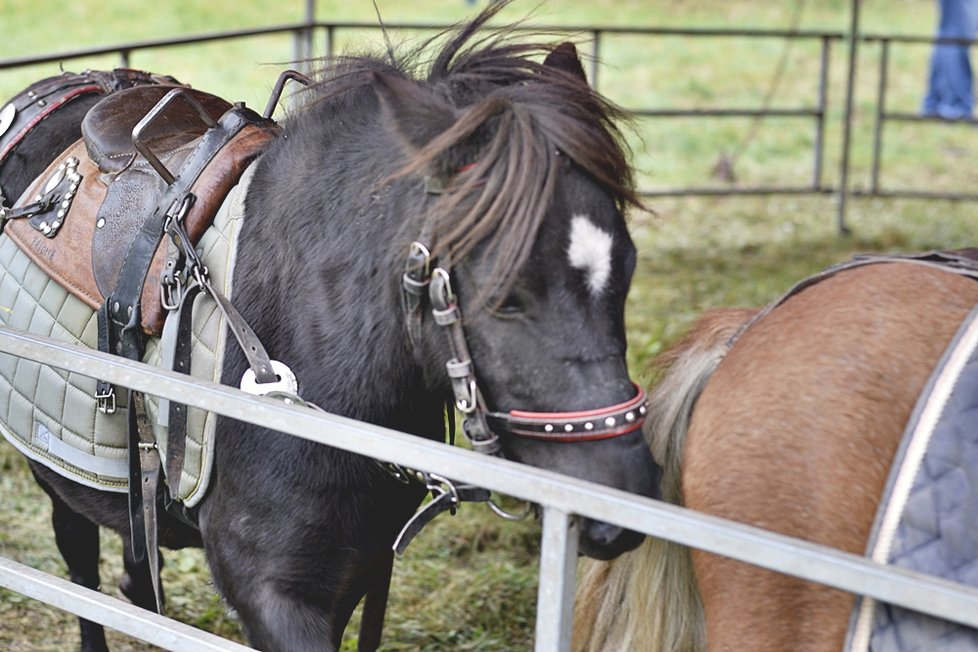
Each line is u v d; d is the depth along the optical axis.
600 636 1.98
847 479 1.60
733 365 1.79
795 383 1.68
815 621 1.62
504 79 1.88
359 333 1.91
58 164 2.42
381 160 1.90
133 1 12.18
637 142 8.60
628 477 1.68
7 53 9.89
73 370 1.83
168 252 2.08
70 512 2.76
